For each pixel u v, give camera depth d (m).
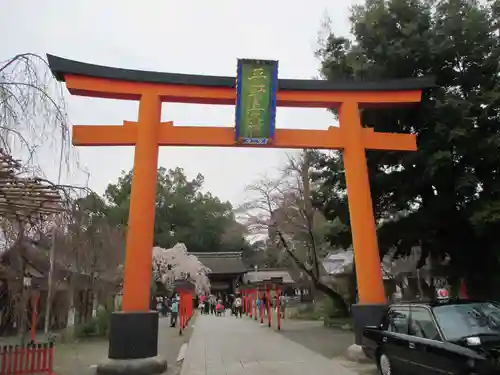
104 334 17.53
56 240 7.54
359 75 15.96
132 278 10.47
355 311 11.50
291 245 30.66
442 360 6.42
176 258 45.00
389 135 13.03
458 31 14.51
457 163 14.36
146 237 10.83
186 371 10.45
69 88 11.53
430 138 13.89
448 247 15.69
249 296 35.00
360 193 12.39
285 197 24.05
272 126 12.28
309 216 23.33
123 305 10.34
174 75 12.16
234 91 12.44
